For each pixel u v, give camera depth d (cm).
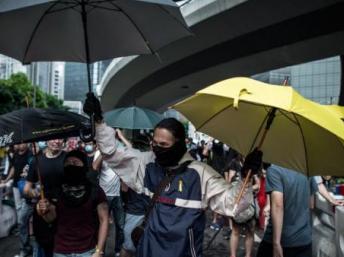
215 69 2342
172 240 272
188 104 301
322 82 6338
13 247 766
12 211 873
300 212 404
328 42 1712
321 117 243
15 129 404
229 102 299
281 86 258
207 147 1454
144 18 362
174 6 300
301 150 294
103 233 394
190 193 282
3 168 1353
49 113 415
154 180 293
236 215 275
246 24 1591
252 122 310
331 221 560
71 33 383
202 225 285
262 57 2012
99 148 313
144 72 2616
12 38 375
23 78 6500
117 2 350
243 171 274
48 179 487
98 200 393
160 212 281
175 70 2508
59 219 388
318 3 1346
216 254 752
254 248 790
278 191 396
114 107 4566
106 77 3350
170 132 287
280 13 1455
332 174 290
